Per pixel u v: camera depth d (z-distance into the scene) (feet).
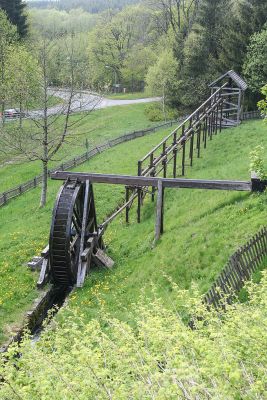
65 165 110.83
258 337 23.25
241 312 26.89
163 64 171.12
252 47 135.33
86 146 121.90
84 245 62.90
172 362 21.49
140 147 122.21
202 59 161.38
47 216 85.15
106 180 64.90
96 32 269.23
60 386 22.59
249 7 146.72
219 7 163.22
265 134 103.86
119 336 26.84
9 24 178.91
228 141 105.50
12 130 119.24
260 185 60.70
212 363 21.49
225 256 50.57
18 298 58.08
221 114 117.39
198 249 54.49
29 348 26.91
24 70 119.24
